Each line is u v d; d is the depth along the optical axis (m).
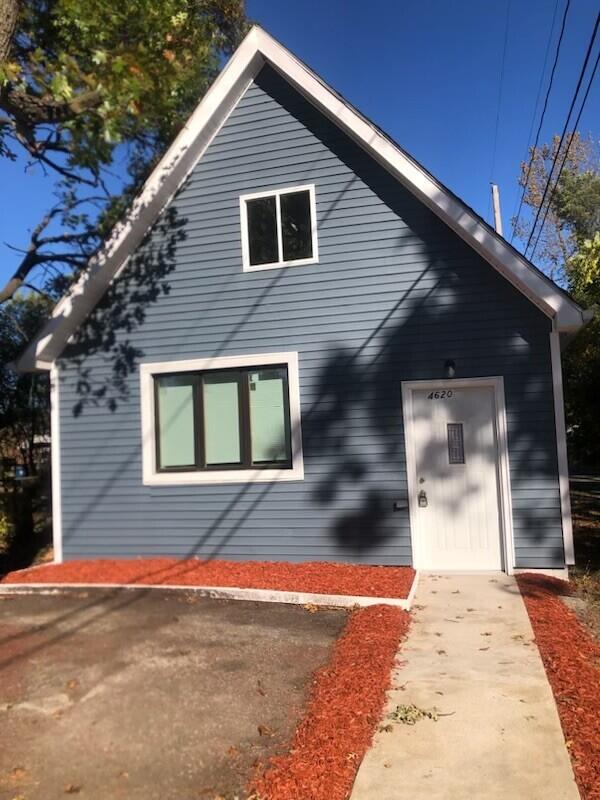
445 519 9.16
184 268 10.30
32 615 7.68
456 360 9.09
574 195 31.31
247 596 7.97
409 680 5.43
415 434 9.27
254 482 9.82
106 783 4.05
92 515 10.58
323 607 7.58
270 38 9.67
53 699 5.26
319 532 9.53
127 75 8.16
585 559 10.10
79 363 10.75
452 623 6.87
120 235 10.22
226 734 4.61
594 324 11.57
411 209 9.32
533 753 4.22
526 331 8.88
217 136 10.20
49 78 8.95
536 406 8.83
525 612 7.14
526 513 8.82
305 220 9.83
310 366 9.64
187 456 10.34
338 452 9.48
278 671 5.71
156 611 7.60
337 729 4.54
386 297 9.38
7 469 15.23
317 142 9.74
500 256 8.59
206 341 10.15
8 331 16.58
